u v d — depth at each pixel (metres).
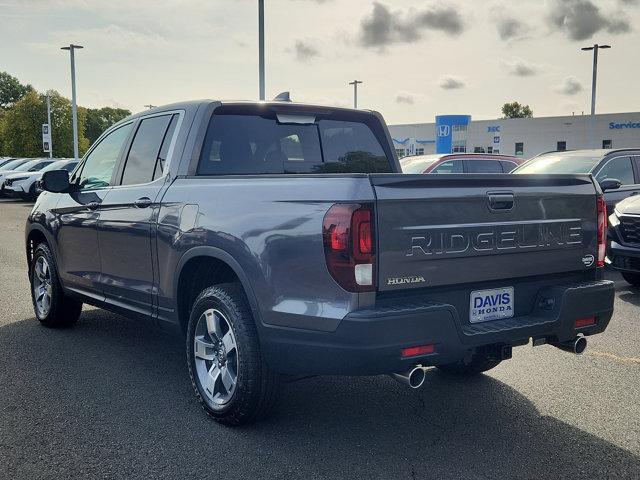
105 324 6.17
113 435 3.62
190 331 3.98
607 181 9.08
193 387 3.99
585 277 3.98
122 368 4.82
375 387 4.51
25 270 9.23
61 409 4.00
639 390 4.45
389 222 3.10
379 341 3.02
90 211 5.06
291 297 3.27
